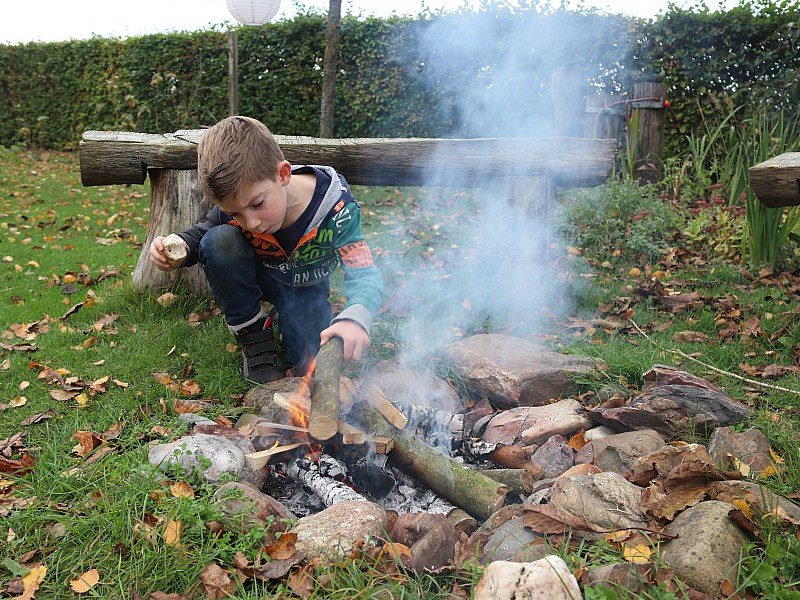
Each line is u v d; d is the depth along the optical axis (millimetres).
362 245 2744
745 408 2631
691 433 2482
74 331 3668
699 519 1847
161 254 2828
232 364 3254
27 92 13617
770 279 4598
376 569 1815
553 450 2430
